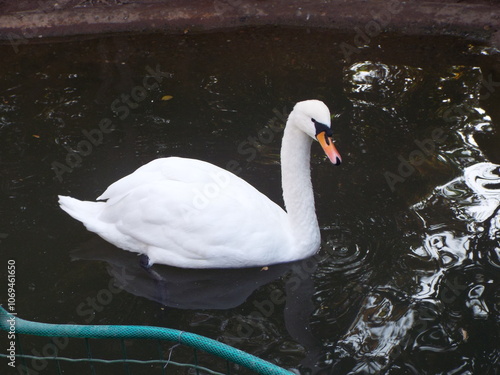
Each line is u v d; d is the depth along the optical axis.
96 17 5.15
